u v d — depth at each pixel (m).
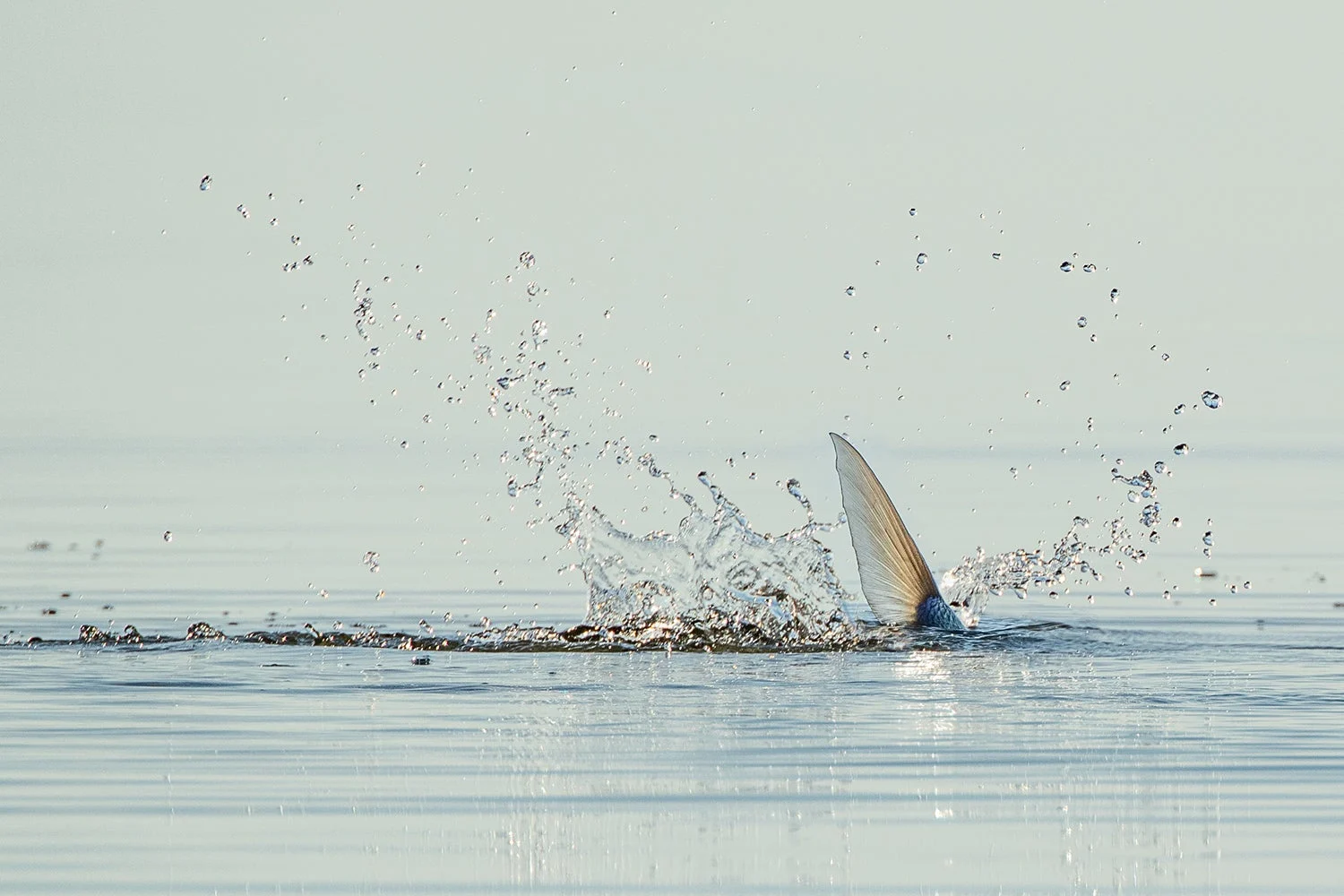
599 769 25.61
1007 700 31.23
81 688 31.91
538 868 20.91
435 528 55.62
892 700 31.23
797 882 20.47
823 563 43.06
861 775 25.25
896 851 21.64
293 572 47.66
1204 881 20.55
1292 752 26.72
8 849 21.64
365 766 25.73
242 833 22.30
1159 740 27.61
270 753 26.58
